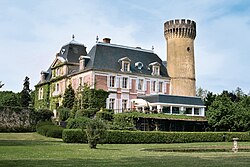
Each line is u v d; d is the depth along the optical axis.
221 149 32.19
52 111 64.69
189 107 70.44
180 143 44.97
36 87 87.25
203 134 49.50
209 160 19.56
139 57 76.38
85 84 67.06
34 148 26.53
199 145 39.31
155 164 16.80
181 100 69.81
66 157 20.14
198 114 71.56
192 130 62.66
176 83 77.69
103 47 72.81
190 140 48.00
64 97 69.81
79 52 78.44
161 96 67.69
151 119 57.59
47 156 20.38
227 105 61.16
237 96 100.25
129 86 71.12
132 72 72.06
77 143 37.75
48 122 53.81
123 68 71.12
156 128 58.03
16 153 21.52
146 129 57.00
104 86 68.25
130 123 53.84
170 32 80.38
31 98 99.81
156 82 75.00
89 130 30.20
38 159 18.41
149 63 76.88
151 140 44.28
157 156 22.31
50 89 81.12
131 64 73.62
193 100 71.62
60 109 63.66
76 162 17.22
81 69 70.75
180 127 61.53
